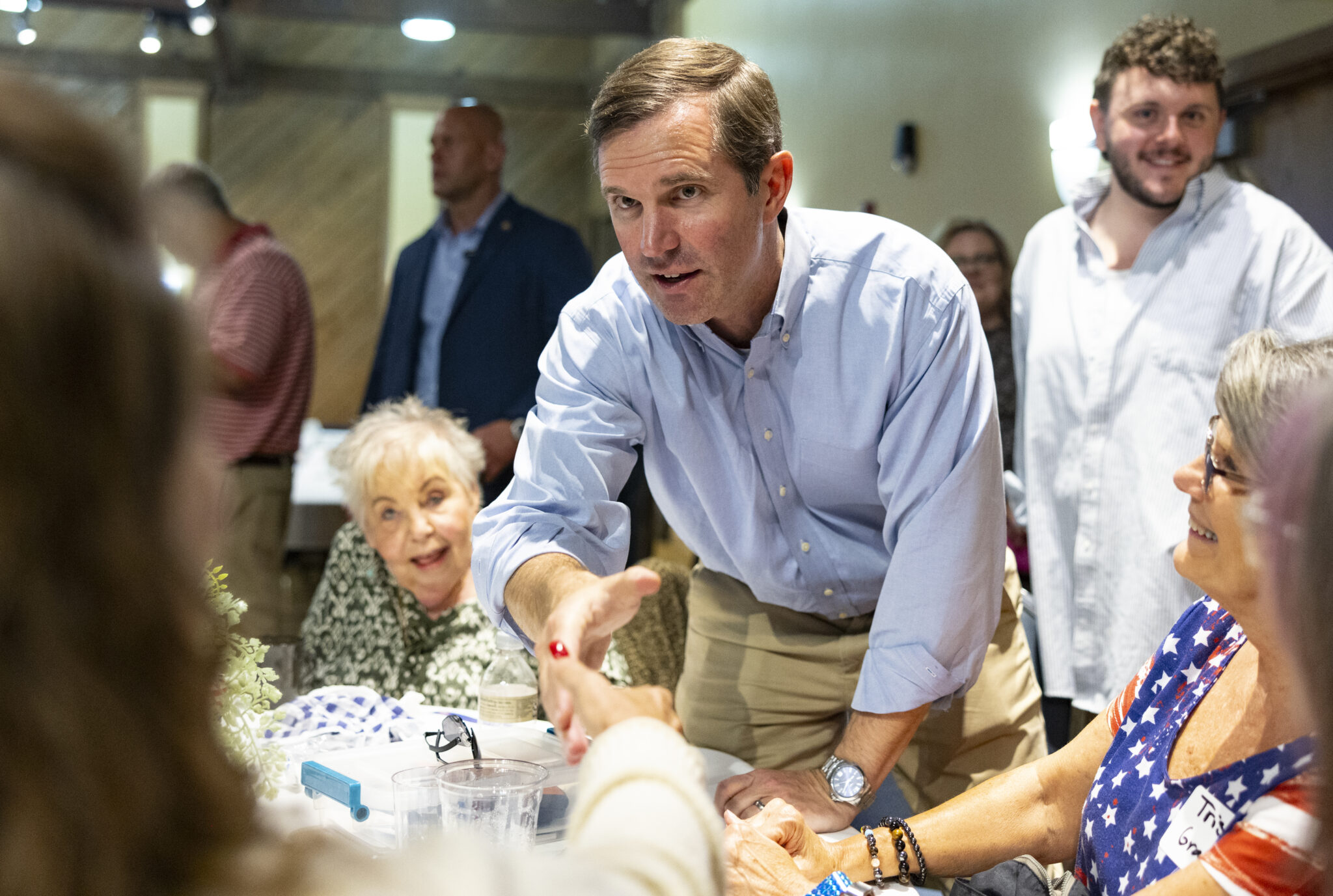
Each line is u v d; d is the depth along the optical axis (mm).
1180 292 2518
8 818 384
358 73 10453
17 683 388
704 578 1938
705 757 1720
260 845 456
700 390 1676
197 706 435
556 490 1646
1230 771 1167
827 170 6922
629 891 545
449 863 499
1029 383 2693
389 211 10555
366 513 2270
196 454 454
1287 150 3777
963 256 3504
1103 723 1460
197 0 7410
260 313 3521
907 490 1611
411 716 1804
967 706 1842
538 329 3648
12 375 382
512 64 10711
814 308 1593
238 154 10336
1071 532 2602
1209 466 1134
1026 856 1375
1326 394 760
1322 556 718
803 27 7152
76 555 398
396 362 3820
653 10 8375
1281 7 3713
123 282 412
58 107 423
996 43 5078
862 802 1530
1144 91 2473
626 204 1441
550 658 959
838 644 1808
